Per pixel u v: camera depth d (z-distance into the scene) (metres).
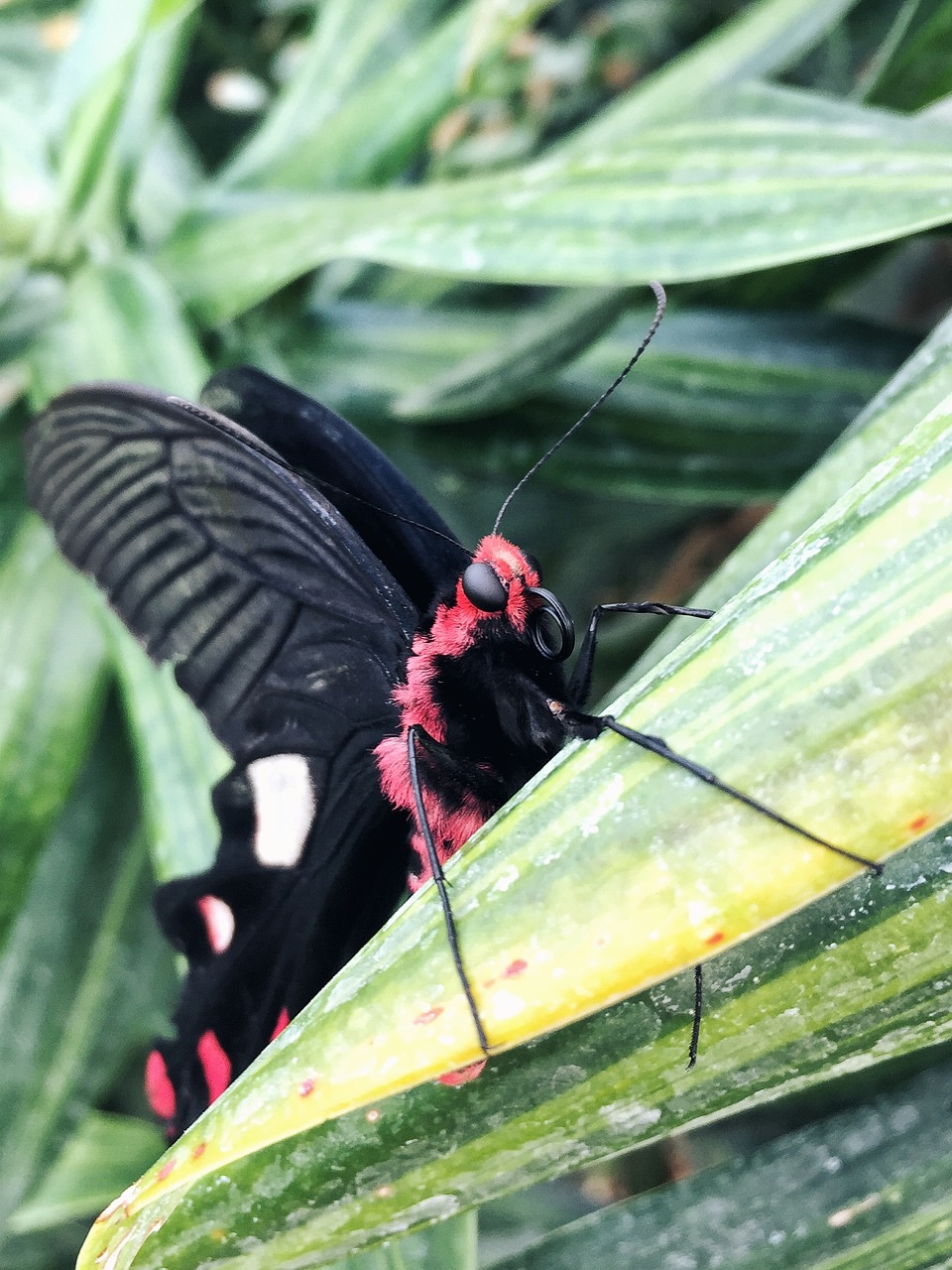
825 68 0.27
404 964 0.13
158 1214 0.14
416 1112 0.14
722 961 0.14
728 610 0.13
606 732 0.13
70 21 0.27
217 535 0.17
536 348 0.20
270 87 0.30
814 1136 0.17
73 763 0.21
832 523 0.13
